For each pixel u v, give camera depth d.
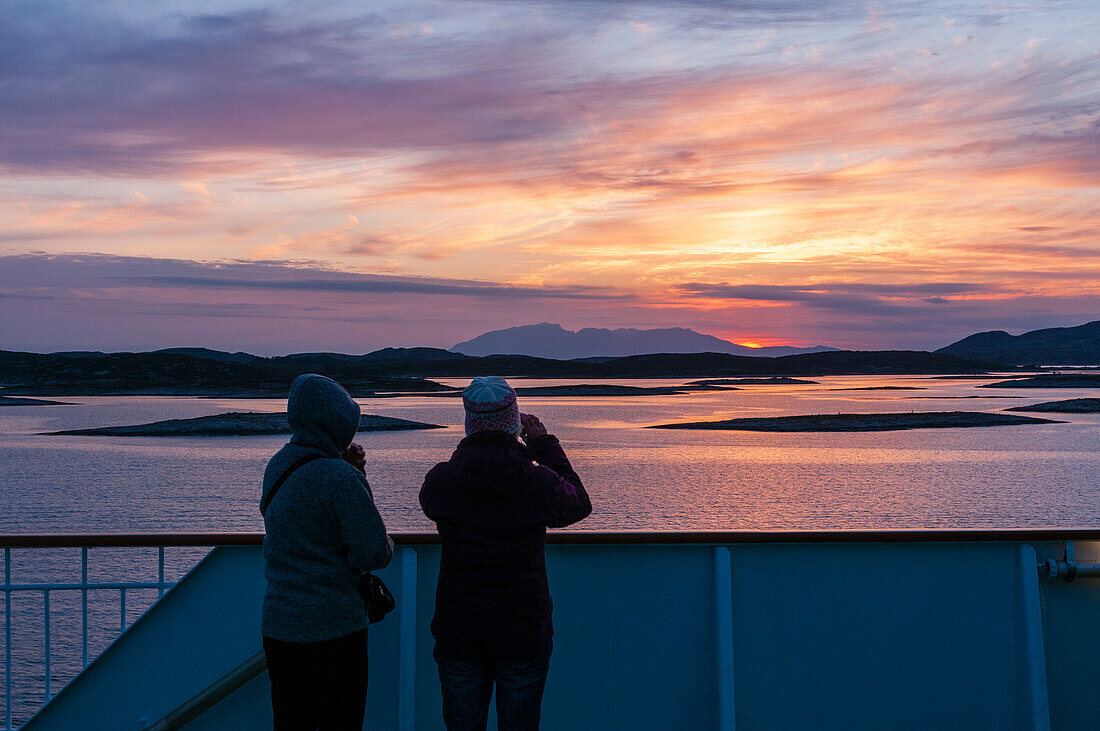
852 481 60.22
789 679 3.01
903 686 3.02
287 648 2.46
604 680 2.99
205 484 59.09
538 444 2.72
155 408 173.00
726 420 125.81
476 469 2.45
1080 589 3.08
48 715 2.90
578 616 2.99
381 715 2.98
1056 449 84.38
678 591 3.01
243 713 2.92
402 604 2.94
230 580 2.91
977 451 82.50
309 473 2.47
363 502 2.48
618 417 136.88
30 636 19.11
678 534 2.96
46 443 94.19
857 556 3.03
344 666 2.52
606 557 3.00
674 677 3.00
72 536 2.85
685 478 61.91
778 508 48.47
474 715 2.54
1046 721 2.94
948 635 3.03
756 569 3.02
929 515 45.94
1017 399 192.88
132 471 67.12
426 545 2.97
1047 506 49.41
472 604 2.47
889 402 182.25
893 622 3.03
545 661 2.54
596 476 62.62
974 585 3.05
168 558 25.92
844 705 3.01
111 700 2.90
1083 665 3.06
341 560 2.51
